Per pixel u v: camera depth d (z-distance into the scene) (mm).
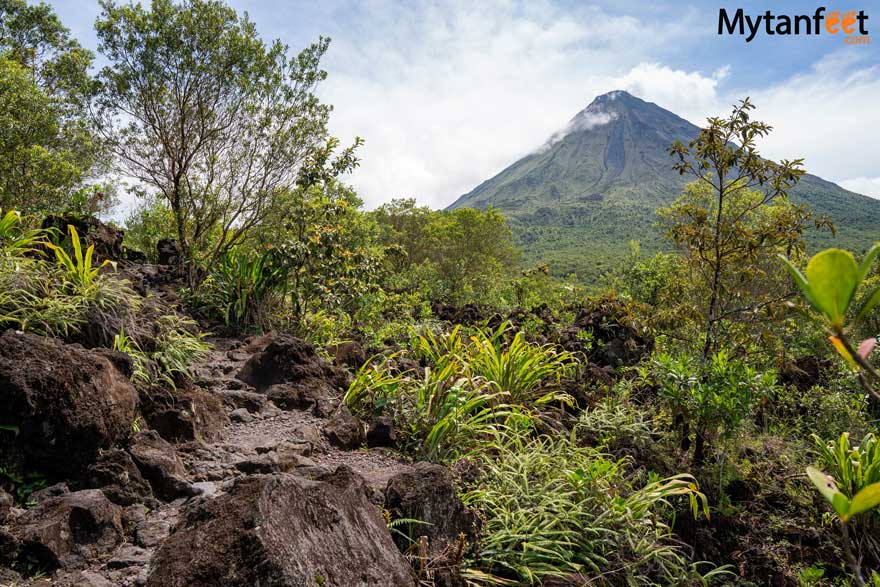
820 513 5816
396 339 9375
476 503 4281
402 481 3725
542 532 3869
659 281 15508
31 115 11930
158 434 4234
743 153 6867
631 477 5367
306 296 8805
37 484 3414
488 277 25922
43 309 4785
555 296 19406
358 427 5301
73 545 3037
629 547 4203
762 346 7699
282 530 2566
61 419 3488
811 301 795
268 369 6246
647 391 8023
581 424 6535
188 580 2406
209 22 9961
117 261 9320
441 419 5312
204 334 7492
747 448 6984
